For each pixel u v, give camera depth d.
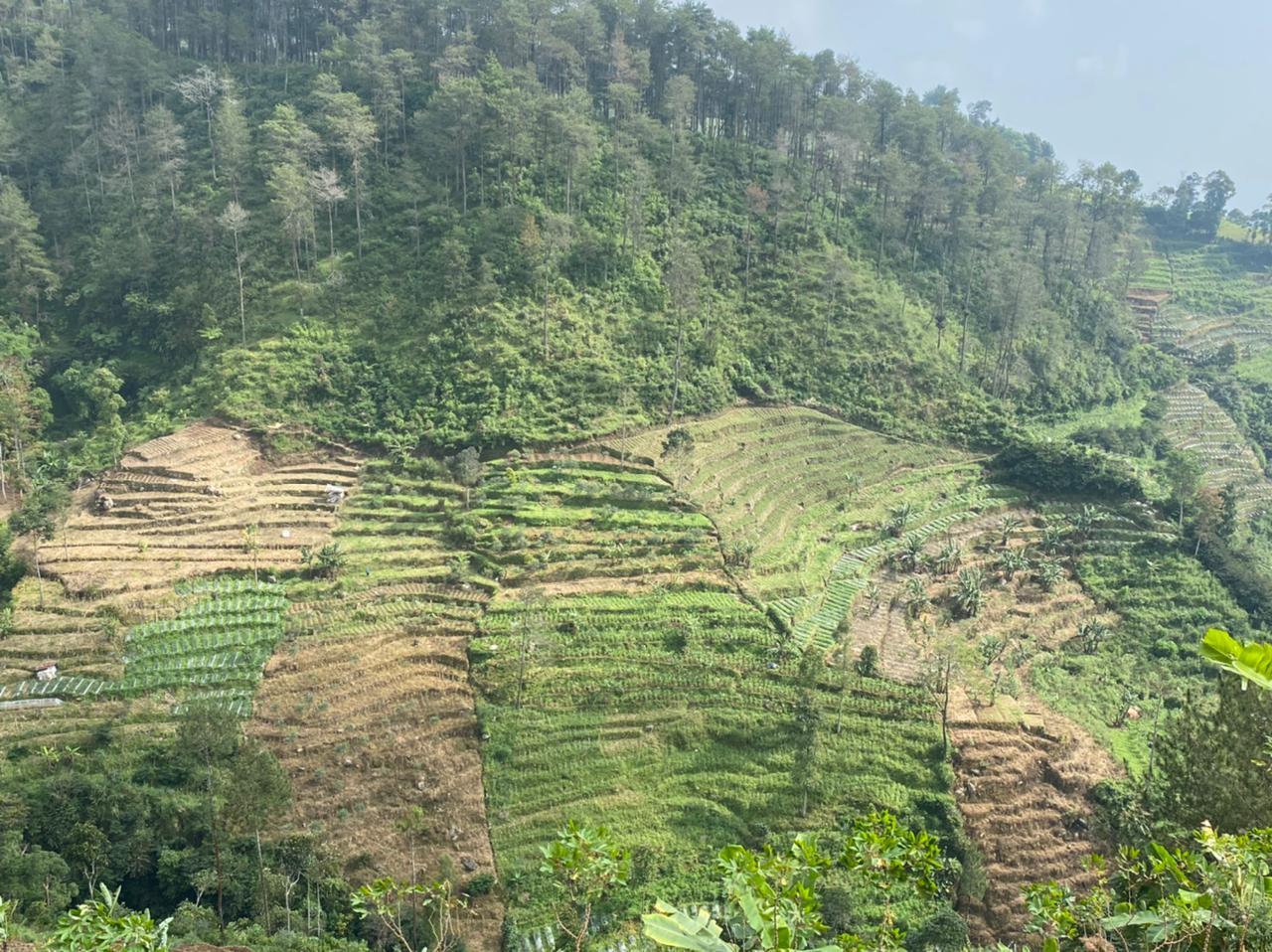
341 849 55.81
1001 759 64.56
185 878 50.72
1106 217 149.38
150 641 66.75
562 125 107.31
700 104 141.00
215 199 110.69
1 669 63.53
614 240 108.44
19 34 136.00
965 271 130.00
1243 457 123.75
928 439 105.56
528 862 56.09
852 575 84.00
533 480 86.19
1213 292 164.00
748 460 95.12
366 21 130.62
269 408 91.38
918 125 144.12
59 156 122.25
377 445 90.06
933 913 54.09
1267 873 14.95
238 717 61.38
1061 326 130.00
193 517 80.00
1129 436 113.44
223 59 143.50
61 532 77.12
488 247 104.25
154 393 94.19
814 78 140.88
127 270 105.06
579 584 76.31
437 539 80.31
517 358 95.12
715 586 77.25
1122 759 66.44
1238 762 32.78
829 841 58.47
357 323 99.00
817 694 67.25
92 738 58.53
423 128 113.50
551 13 132.00
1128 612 84.31
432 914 50.25
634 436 92.88
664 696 66.50
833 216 128.88
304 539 79.56
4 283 104.75
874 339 112.12
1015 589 86.19
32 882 46.81
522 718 64.31
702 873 56.38
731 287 112.81
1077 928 17.27
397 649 68.94
